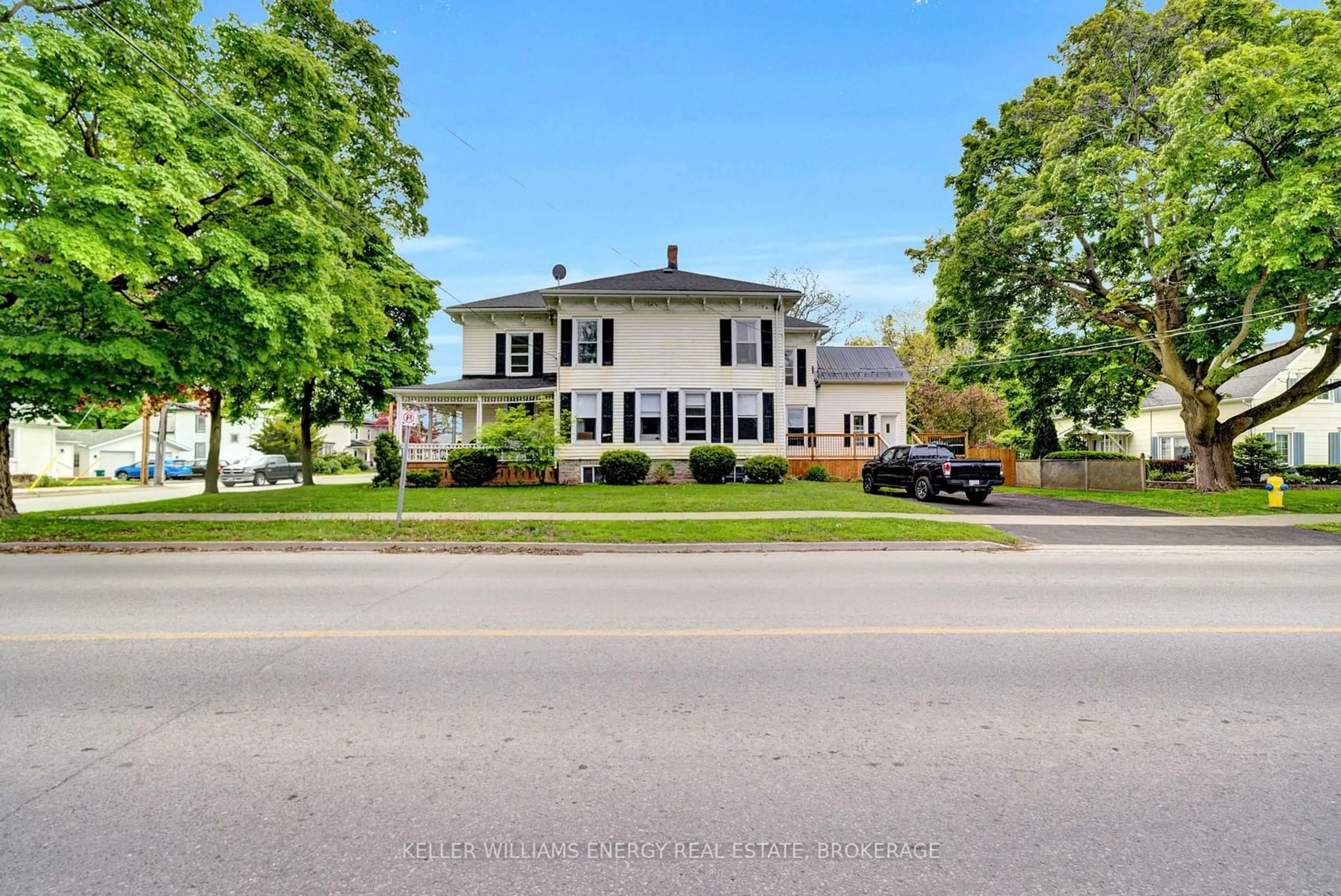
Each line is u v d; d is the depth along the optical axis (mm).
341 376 24562
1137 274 22578
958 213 24922
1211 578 8742
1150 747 3539
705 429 25016
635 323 25094
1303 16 18000
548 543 11602
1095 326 25000
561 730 3703
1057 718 3906
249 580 8391
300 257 13250
